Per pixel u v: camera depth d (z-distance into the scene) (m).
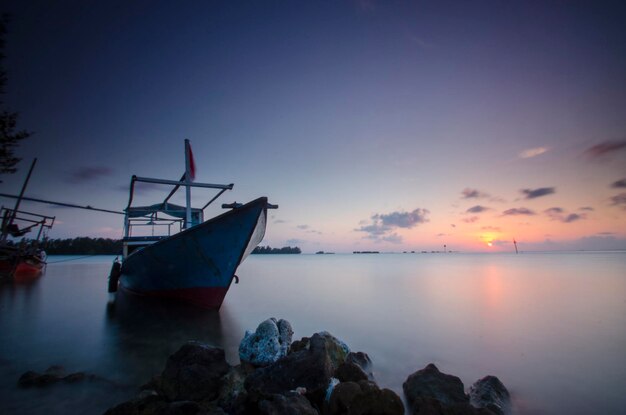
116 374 6.02
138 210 14.53
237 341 8.22
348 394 4.27
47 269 45.19
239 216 9.62
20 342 8.16
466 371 6.65
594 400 5.32
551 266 50.44
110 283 16.64
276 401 3.91
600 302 14.67
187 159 12.36
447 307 13.41
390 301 14.88
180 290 11.80
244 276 30.81
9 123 8.28
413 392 5.08
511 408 5.02
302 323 10.62
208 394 4.73
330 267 50.47
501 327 10.16
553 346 8.23
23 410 4.61
